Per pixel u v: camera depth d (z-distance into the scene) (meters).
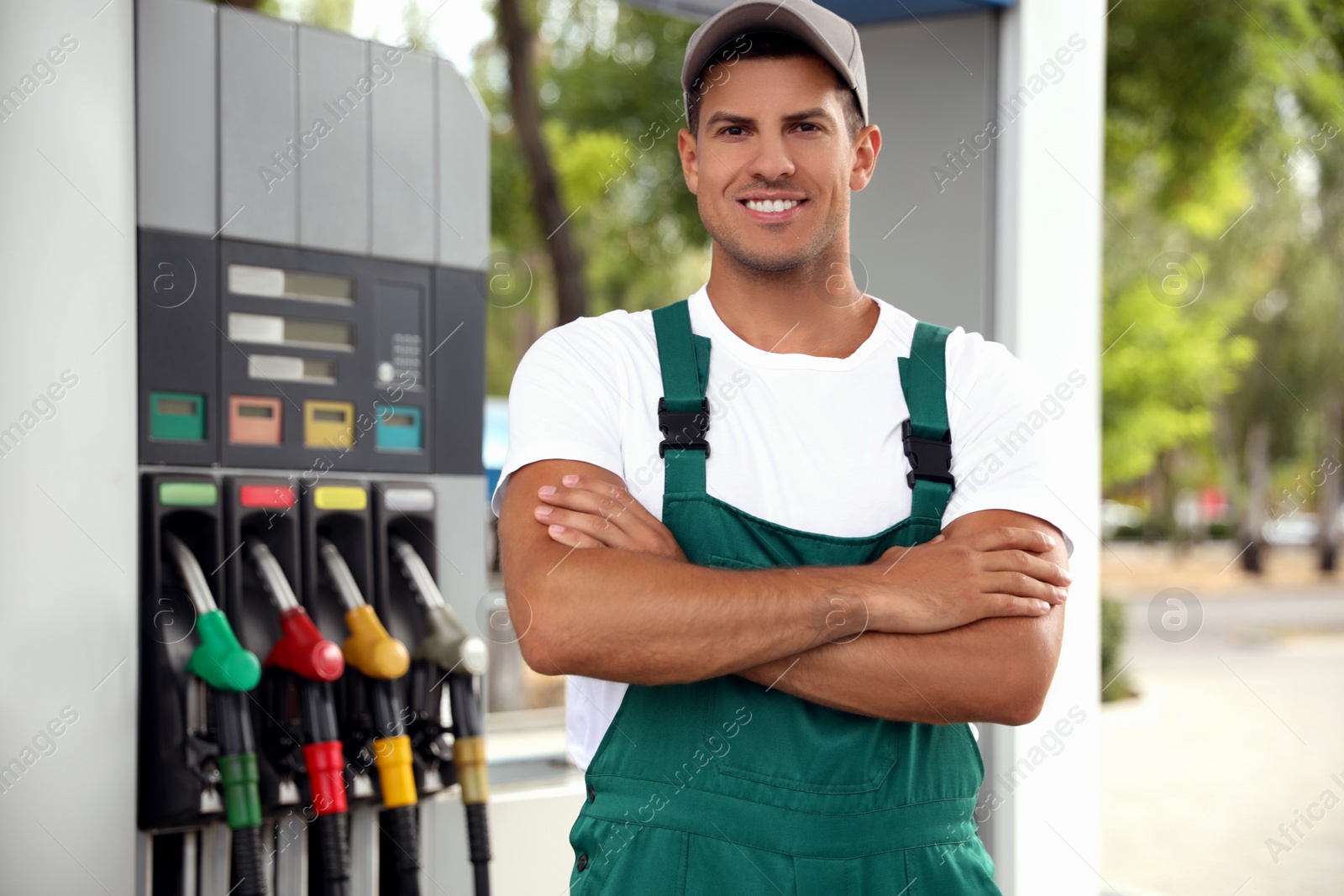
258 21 2.03
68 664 1.80
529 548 1.40
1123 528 24.03
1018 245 2.58
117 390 1.86
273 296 2.05
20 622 1.77
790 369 1.48
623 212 8.12
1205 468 20.91
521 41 6.62
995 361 1.55
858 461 1.46
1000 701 1.37
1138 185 9.41
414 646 2.20
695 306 1.54
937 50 2.66
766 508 1.44
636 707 1.39
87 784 1.82
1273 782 6.62
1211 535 24.02
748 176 1.48
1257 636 12.72
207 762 1.91
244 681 1.85
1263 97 8.06
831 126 1.49
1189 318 10.19
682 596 1.33
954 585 1.38
